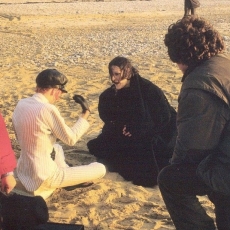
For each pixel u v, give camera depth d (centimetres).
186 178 378
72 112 870
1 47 1802
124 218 495
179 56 369
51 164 516
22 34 2178
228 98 352
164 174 386
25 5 3838
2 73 1280
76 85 1109
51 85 512
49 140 511
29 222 374
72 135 510
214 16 2869
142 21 2727
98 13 3212
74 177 530
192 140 356
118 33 2169
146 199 539
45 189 522
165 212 503
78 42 1900
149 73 1225
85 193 541
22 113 506
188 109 355
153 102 600
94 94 1025
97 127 780
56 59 1512
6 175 377
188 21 371
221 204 377
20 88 1101
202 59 367
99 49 1698
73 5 3850
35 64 1431
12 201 377
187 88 358
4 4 3903
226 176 359
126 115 610
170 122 618
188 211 392
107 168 614
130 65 598
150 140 607
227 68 362
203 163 367
